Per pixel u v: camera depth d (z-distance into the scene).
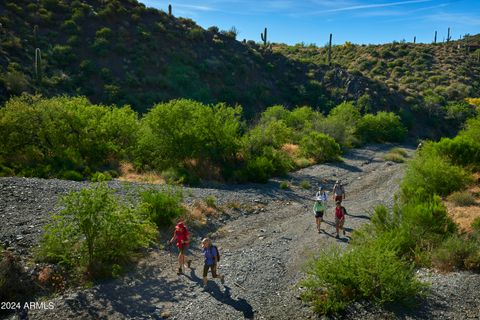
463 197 15.59
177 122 23.95
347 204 19.30
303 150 31.41
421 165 18.45
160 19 58.53
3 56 36.81
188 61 51.97
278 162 26.14
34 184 15.81
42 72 37.72
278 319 8.28
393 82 68.62
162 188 16.64
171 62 50.50
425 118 58.00
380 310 8.30
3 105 30.03
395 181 24.38
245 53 61.72
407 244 11.20
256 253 12.20
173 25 58.81
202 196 17.97
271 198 19.66
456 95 65.25
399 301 8.55
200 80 50.22
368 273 8.81
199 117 24.30
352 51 88.19
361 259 9.06
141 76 45.19
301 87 58.75
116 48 46.97
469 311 8.15
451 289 9.01
